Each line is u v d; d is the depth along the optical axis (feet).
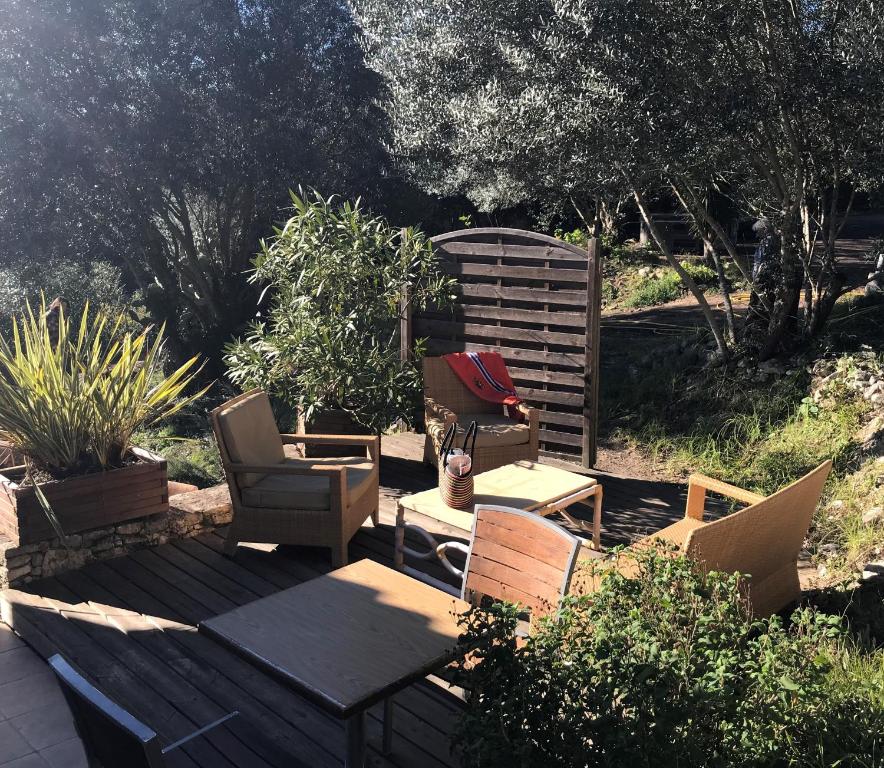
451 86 28.30
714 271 46.83
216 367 53.26
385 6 31.22
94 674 12.94
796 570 14.52
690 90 22.25
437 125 29.07
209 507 18.57
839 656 11.59
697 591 9.16
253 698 12.34
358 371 22.27
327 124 57.67
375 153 56.95
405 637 9.32
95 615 14.82
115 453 17.44
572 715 7.54
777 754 7.96
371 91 56.03
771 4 21.93
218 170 54.08
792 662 8.45
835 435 22.66
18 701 12.62
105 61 50.83
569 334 23.72
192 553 17.46
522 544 10.98
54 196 51.31
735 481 22.68
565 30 21.84
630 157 22.12
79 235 53.26
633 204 53.83
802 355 26.68
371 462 18.76
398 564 16.16
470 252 24.93
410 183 56.18
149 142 51.21
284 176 54.90
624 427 27.50
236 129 54.08
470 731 7.72
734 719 7.80
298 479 17.54
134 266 59.77
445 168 43.68
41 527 15.94
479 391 22.65
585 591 12.22
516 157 24.32
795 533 13.84
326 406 23.11
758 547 12.99
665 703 7.27
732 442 24.67
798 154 23.80
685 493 22.29
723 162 24.72
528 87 23.24
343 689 8.25
